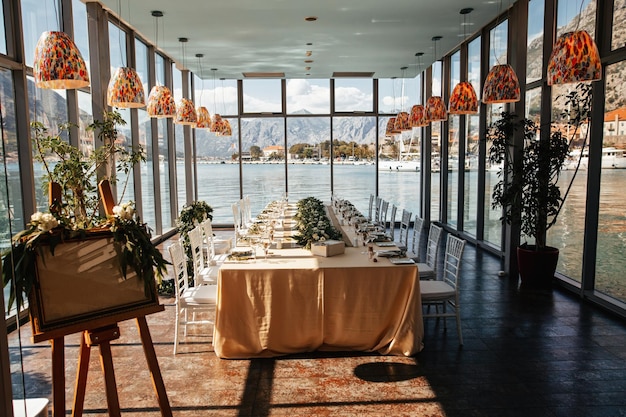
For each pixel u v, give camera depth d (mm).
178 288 4156
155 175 9180
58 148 4750
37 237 2258
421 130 11383
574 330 4586
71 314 2350
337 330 4090
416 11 6062
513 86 4652
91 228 2521
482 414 3119
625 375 3645
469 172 9086
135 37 8188
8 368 1591
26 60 4973
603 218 5203
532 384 3518
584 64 3588
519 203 6125
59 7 5641
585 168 5480
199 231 5555
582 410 3154
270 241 5062
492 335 4484
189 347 4289
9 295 2168
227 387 3521
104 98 6387
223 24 6512
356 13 6102
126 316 2516
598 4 5000
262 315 4023
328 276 4043
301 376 3688
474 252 8141
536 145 5727
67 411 3258
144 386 3557
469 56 8852
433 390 3445
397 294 4074
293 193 11633
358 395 3381
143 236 2615
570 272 5988
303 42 7582
